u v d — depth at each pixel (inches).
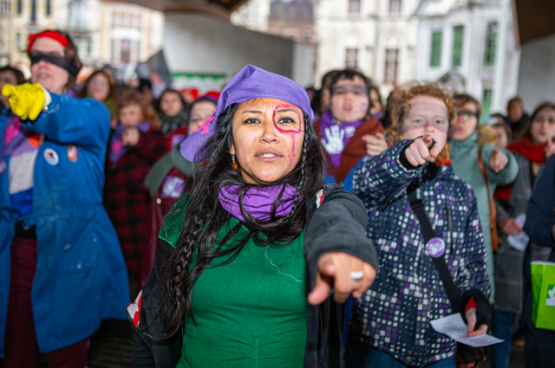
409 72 1137.4
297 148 49.7
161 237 54.1
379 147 86.1
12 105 74.1
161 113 209.2
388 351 69.5
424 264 69.9
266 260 48.1
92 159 94.0
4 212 91.1
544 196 82.4
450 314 70.5
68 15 1373.0
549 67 290.4
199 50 444.1
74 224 90.7
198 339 49.7
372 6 1154.0
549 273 77.7
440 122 78.2
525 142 131.9
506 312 117.2
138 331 53.8
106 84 192.9
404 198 70.9
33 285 87.7
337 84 120.4
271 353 47.6
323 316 48.6
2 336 91.1
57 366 91.1
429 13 1108.5
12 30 1364.4
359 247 31.4
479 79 1034.1
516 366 130.7
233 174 53.2
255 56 447.8
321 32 1198.9
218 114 53.7
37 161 88.6
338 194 47.6
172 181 115.8
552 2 253.0
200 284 48.8
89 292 94.1
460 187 73.6
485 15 1022.4
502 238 123.9
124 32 1393.9
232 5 468.1
